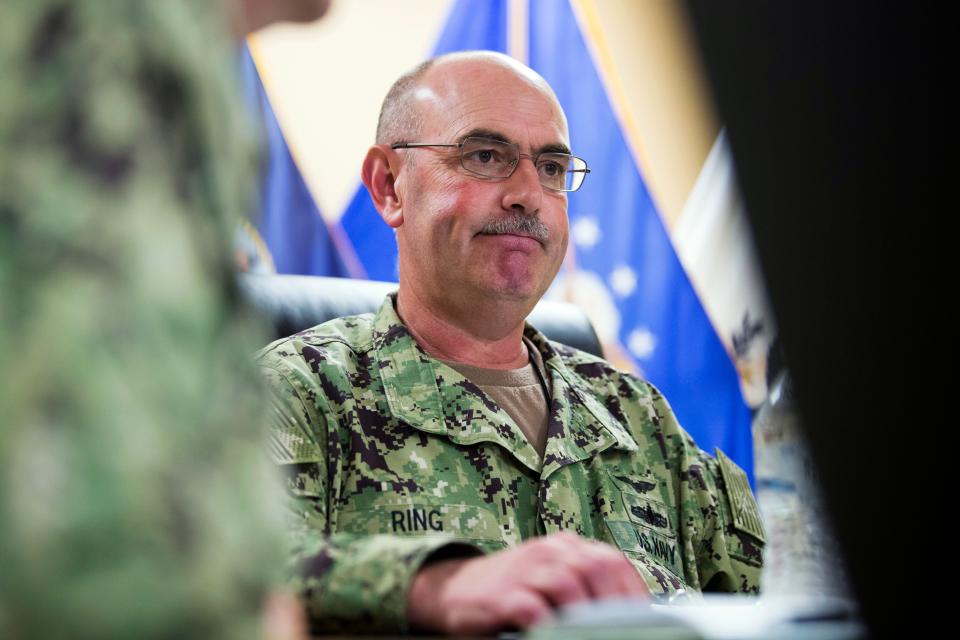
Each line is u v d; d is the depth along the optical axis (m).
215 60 0.46
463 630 1.06
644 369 4.24
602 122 4.30
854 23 3.35
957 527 3.03
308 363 1.99
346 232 3.70
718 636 0.75
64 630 0.36
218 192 0.45
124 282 0.39
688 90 4.34
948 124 3.26
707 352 4.25
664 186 4.39
